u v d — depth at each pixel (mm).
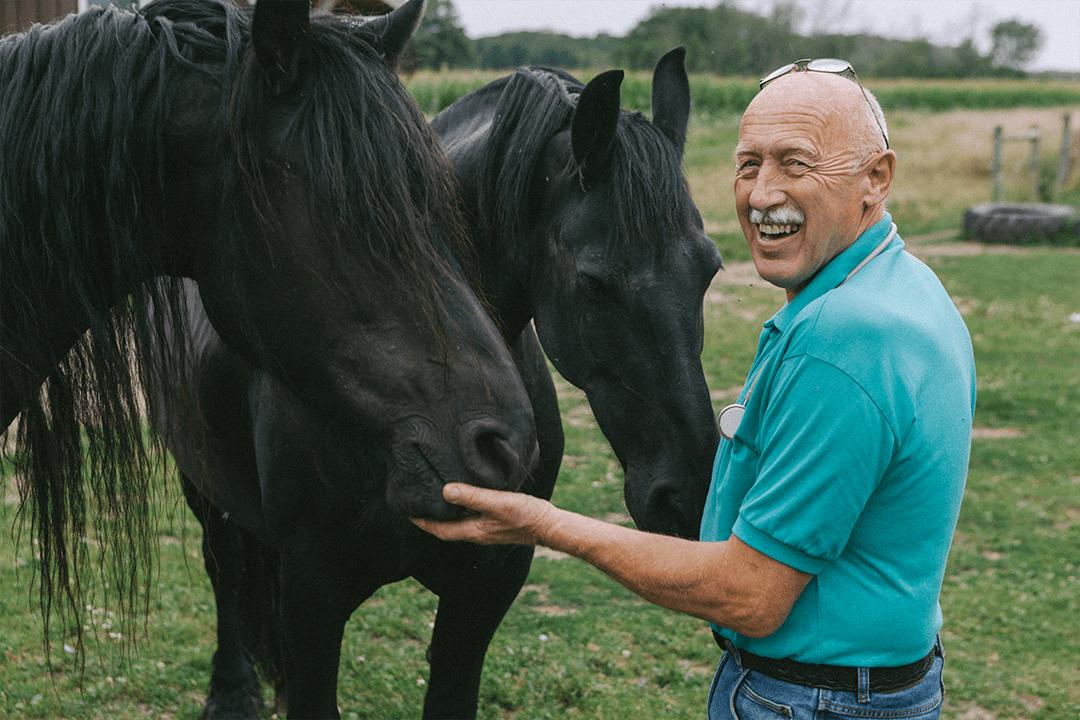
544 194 2344
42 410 1976
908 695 1713
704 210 17266
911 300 1679
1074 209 18062
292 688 2586
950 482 1660
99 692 3750
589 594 4852
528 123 2387
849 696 1683
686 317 2168
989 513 5859
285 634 2547
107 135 1791
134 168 1789
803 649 1688
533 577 5020
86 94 1789
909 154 23391
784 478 1615
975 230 16797
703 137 23922
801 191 1672
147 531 2082
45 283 1879
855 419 1567
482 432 1713
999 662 4277
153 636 4191
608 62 51562
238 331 1842
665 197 2180
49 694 3725
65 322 1938
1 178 1811
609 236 2193
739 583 1651
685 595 1694
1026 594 4887
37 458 2021
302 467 2342
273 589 3568
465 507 1718
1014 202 20312
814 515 1595
